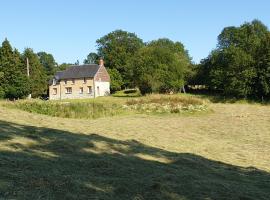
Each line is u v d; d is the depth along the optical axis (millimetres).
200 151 18156
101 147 14594
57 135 15500
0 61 78500
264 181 12711
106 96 90062
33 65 96062
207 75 88812
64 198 8273
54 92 97312
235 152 18750
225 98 71812
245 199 10062
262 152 19266
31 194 8164
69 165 10891
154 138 20406
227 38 89438
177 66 80875
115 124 25922
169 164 13359
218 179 11977
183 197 9414
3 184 8391
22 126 16672
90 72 94750
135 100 41156
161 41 108062
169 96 43594
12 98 78750
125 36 115500
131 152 14750
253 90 70000
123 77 109250
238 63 71188
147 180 10266
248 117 35062
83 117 31328
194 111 38094
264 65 68875
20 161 10289
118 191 9195
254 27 87312
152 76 79000
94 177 9938
